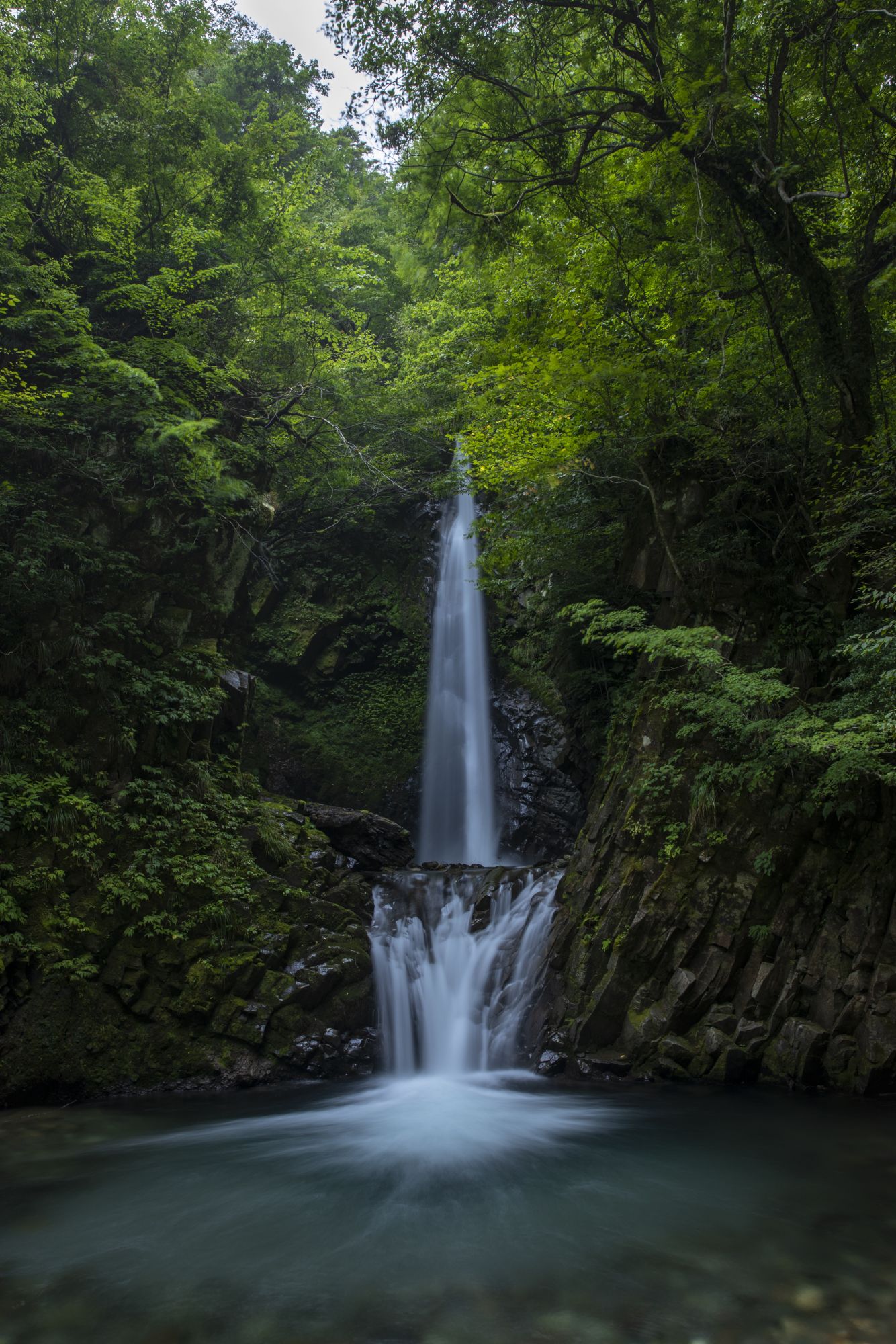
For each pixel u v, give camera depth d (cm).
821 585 1341
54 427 1413
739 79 1199
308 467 2277
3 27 1468
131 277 1633
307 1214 675
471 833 2219
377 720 2316
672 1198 702
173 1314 513
